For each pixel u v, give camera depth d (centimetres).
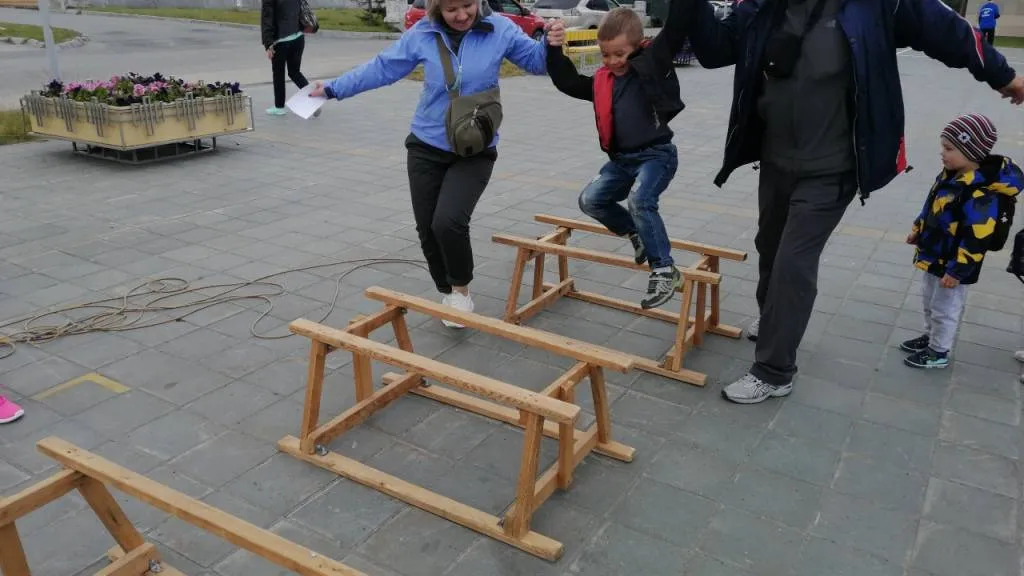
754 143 366
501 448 330
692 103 1289
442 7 375
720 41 349
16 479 302
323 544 272
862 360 407
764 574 260
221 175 767
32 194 684
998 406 363
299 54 1071
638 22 364
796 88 327
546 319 457
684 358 410
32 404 354
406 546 272
